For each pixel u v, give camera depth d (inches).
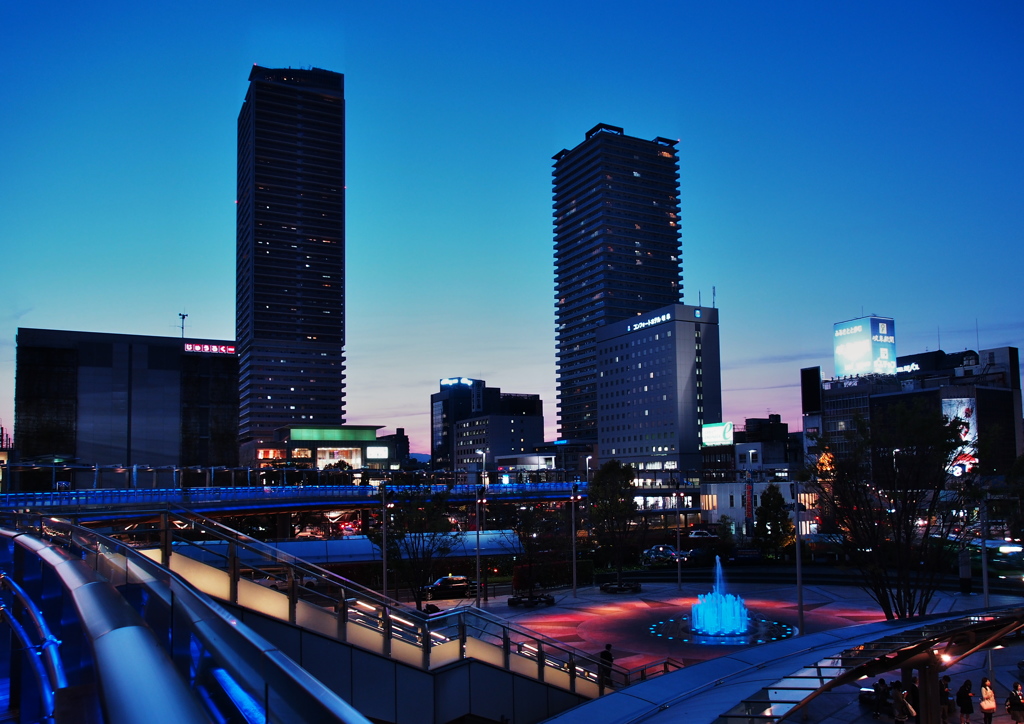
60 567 375.6
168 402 7145.7
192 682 230.2
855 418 1403.8
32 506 2672.2
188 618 221.8
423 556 2206.0
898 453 1312.7
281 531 4970.5
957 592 2359.7
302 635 706.8
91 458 6766.7
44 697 338.0
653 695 676.1
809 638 876.0
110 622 234.4
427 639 820.0
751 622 2032.5
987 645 818.8
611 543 2952.8
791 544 3316.9
